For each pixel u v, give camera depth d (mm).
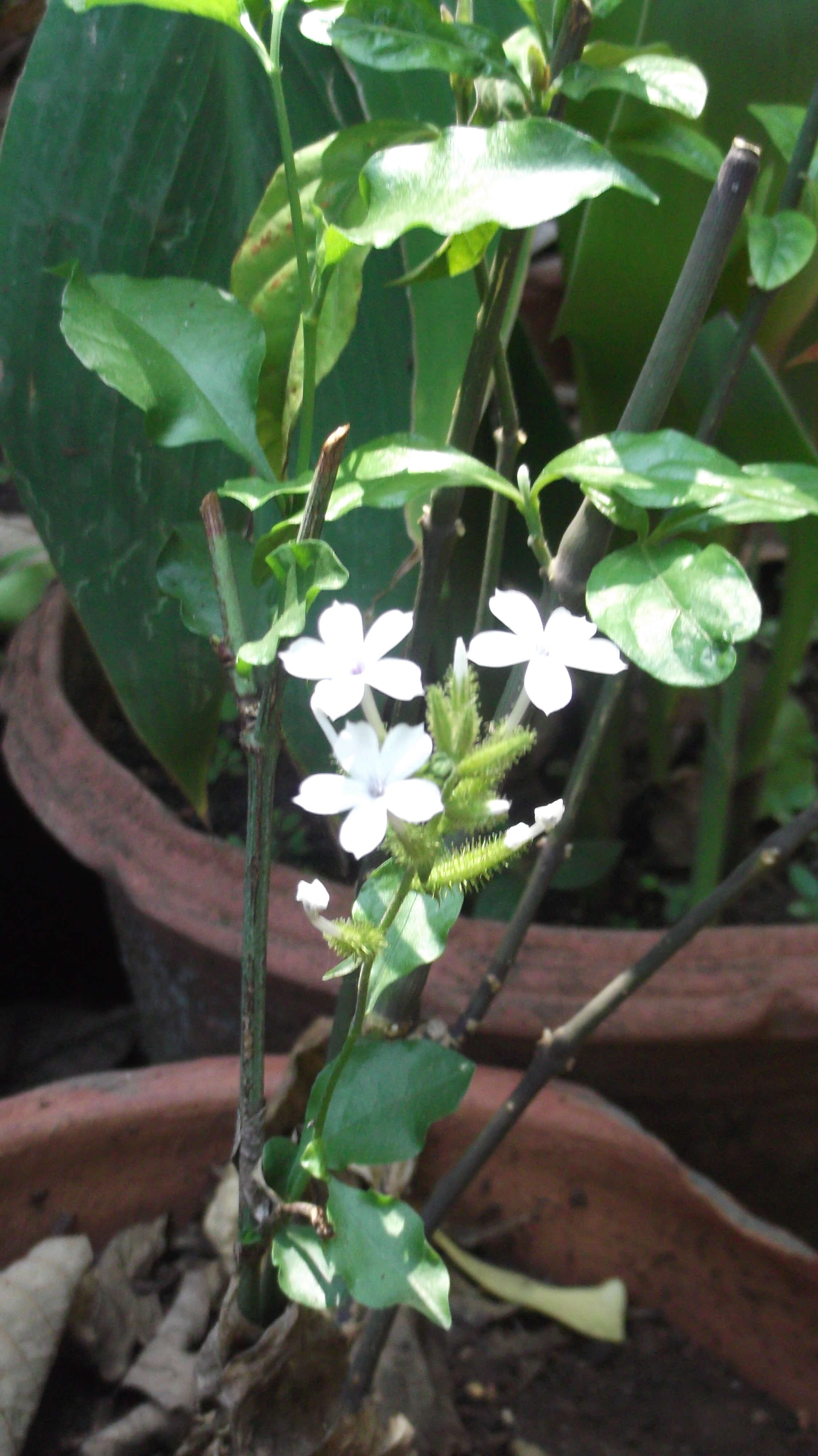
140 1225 517
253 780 320
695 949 555
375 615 466
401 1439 414
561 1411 494
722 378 404
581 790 405
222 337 333
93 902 896
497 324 352
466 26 318
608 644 289
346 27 314
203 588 348
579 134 289
